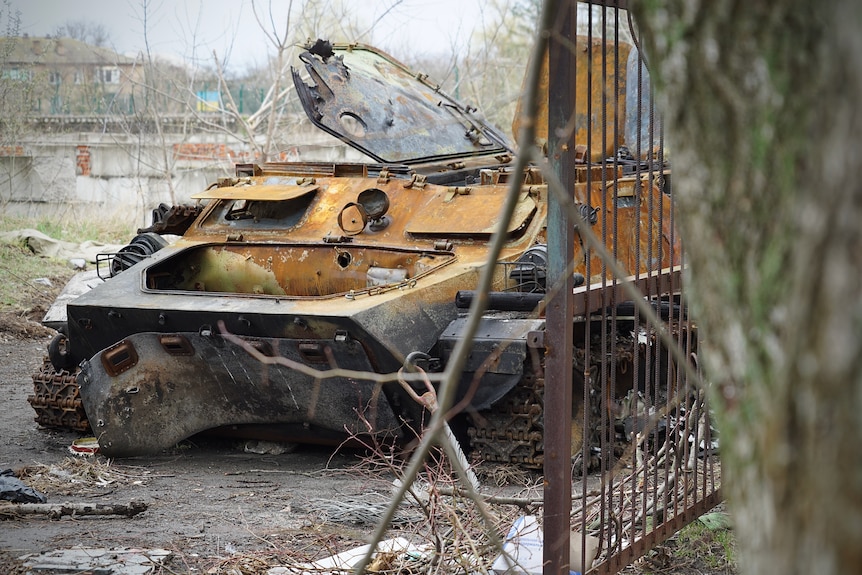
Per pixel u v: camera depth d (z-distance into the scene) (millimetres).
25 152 24828
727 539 5539
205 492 7281
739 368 1864
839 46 1573
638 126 4434
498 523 5047
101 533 6152
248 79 26875
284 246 8898
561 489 4023
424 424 7816
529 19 20656
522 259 7695
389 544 5414
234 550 5750
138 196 23016
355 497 6977
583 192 8133
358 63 10945
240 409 8320
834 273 1550
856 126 1529
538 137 8867
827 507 1572
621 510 4738
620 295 4375
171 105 27172
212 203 9758
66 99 26828
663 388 8750
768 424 1739
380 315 7406
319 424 8148
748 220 1815
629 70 10125
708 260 1922
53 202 23562
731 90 1811
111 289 8562
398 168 9367
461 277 7867
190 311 7879
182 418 8422
